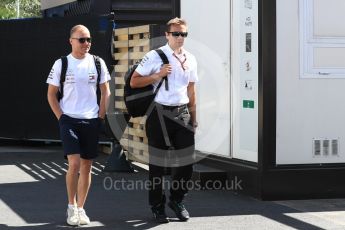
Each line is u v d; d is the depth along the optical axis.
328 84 10.93
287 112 10.80
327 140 10.98
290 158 10.87
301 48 10.77
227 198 10.96
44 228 8.85
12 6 49.53
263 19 10.57
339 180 10.98
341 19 10.90
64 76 8.77
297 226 9.04
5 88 18.33
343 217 9.62
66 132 8.80
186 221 9.32
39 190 11.53
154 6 17.77
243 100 11.50
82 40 8.76
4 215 9.59
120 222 9.23
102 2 17.52
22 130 18.09
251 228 8.92
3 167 14.21
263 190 10.72
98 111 9.05
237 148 11.76
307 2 10.75
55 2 20.78
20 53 17.97
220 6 12.30
